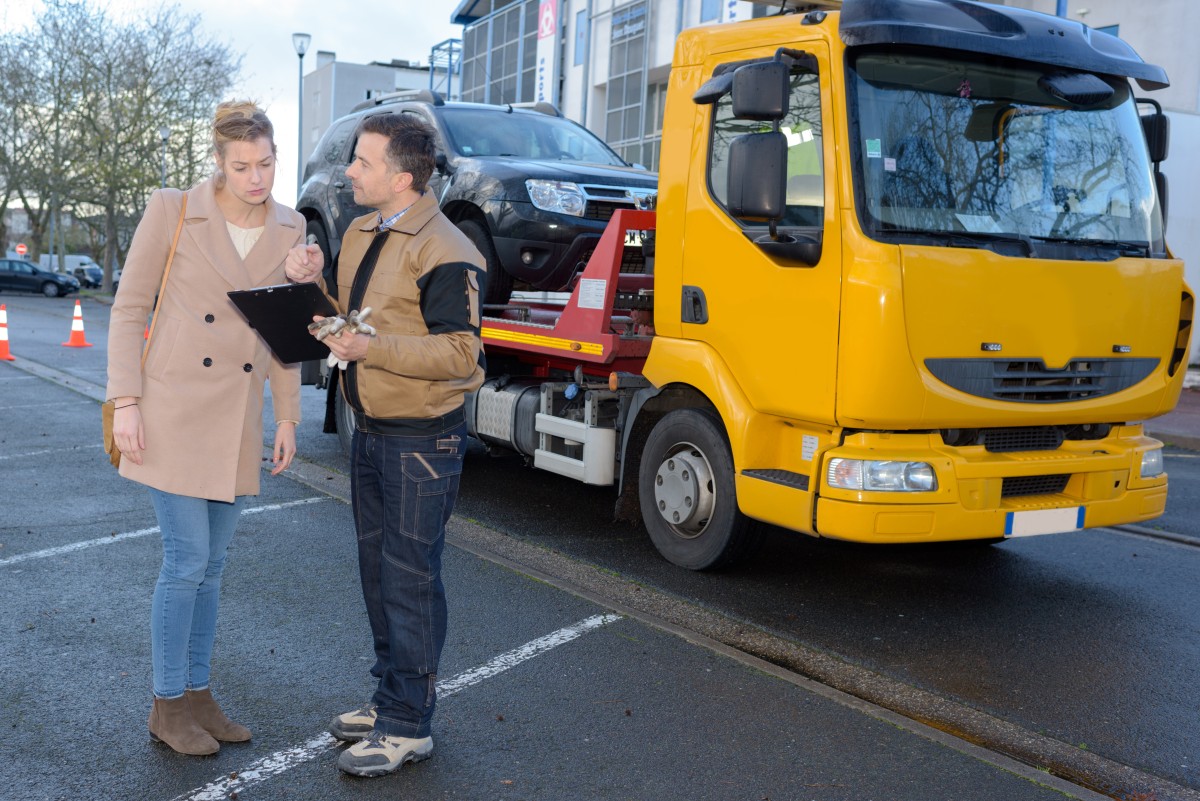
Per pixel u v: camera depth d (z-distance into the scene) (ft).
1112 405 17.62
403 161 10.98
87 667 14.42
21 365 50.88
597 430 21.45
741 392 18.07
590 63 99.81
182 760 11.86
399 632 11.55
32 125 152.87
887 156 16.25
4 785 11.20
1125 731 13.65
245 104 11.16
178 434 11.28
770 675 14.82
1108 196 18.07
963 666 15.72
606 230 20.79
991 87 17.19
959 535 16.60
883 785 11.77
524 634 16.10
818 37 16.65
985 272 16.22
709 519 19.30
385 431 11.38
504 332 24.02
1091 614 18.28
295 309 10.39
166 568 11.71
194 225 11.27
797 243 16.60
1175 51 60.64
